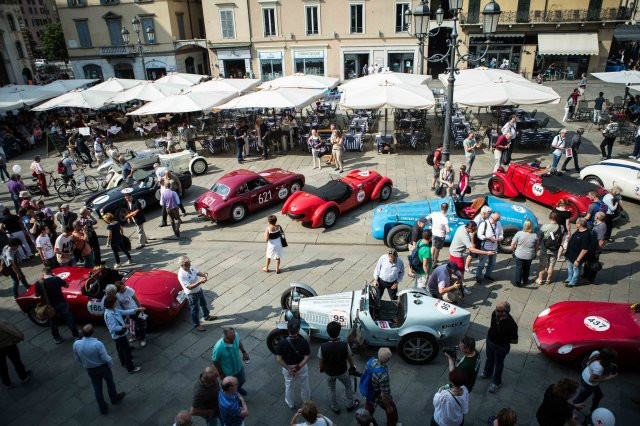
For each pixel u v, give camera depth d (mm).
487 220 9156
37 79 50000
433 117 25891
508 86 16969
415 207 11398
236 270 10898
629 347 6680
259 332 8500
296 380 7180
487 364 6852
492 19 12609
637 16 43938
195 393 5672
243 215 13812
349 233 12500
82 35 41906
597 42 34750
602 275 9750
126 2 40094
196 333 8641
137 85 25953
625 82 20281
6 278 11562
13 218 12055
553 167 15469
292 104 17984
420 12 13992
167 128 25594
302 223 13328
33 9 100750
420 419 6336
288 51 39406
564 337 7023
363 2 36781
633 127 19391
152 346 8312
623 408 6359
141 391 7254
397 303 8062
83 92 23297
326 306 7652
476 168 16797
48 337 8922
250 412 6621
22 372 7586
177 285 9117
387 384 5531
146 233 13461
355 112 25891
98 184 17984
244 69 41375
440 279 8094
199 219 14188
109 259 12000
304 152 20344
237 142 18922
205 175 17953
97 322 9000
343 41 38312
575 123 22406
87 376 7789
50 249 10633
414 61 38156
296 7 37812
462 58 13703
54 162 21891
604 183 13320
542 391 6762
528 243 8930
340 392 6949
